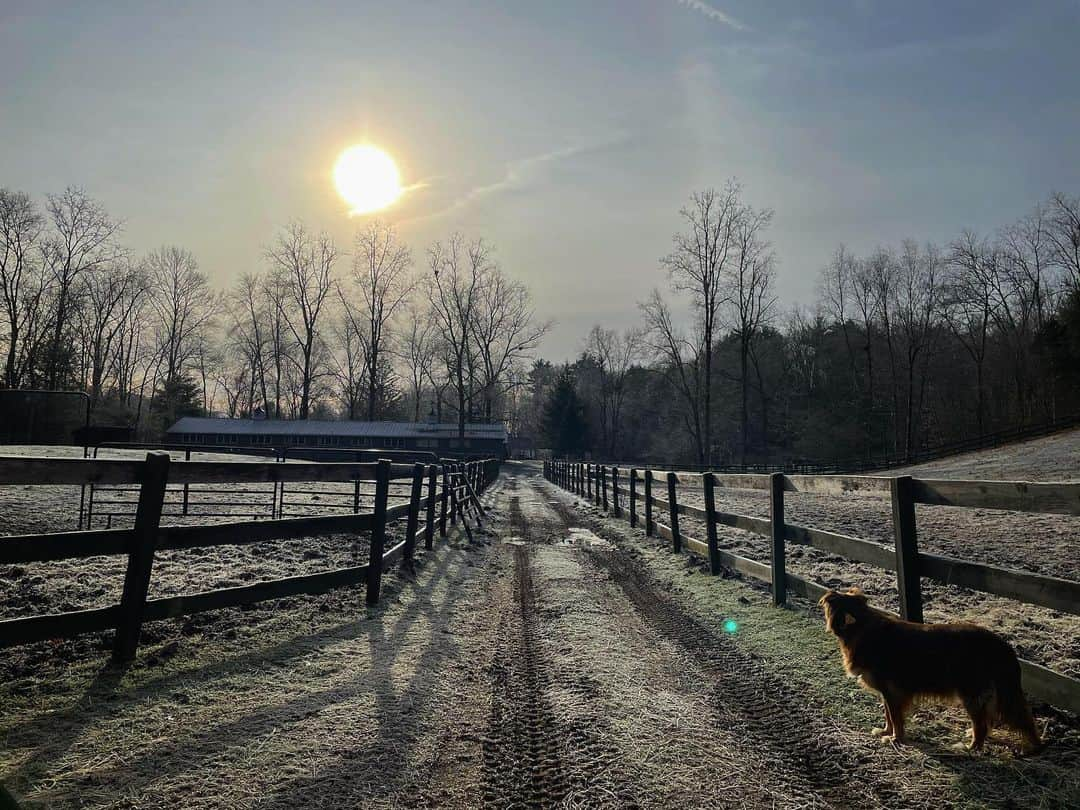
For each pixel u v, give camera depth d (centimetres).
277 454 1925
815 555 1008
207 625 588
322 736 381
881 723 397
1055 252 5062
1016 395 5391
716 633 603
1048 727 370
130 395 6938
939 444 5500
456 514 1475
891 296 5338
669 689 466
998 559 948
